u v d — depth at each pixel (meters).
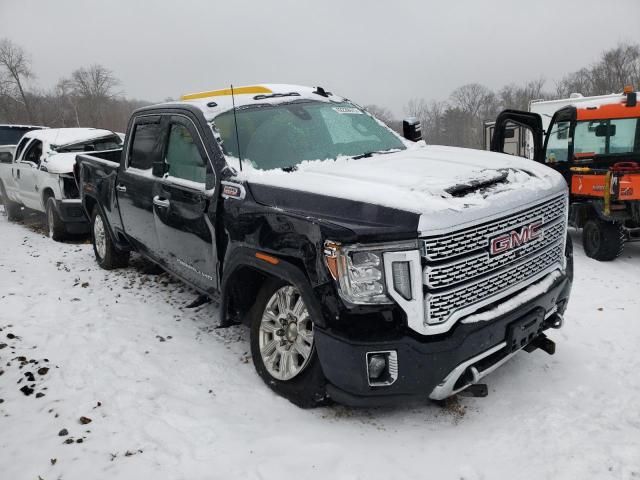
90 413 3.16
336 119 4.42
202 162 3.93
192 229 3.97
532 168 3.46
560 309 3.47
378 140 4.39
